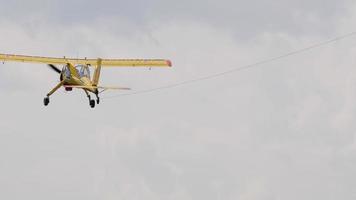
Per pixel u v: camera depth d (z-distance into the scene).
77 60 87.19
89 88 75.19
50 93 75.44
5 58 85.81
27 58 86.31
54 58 86.81
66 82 75.94
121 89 75.44
